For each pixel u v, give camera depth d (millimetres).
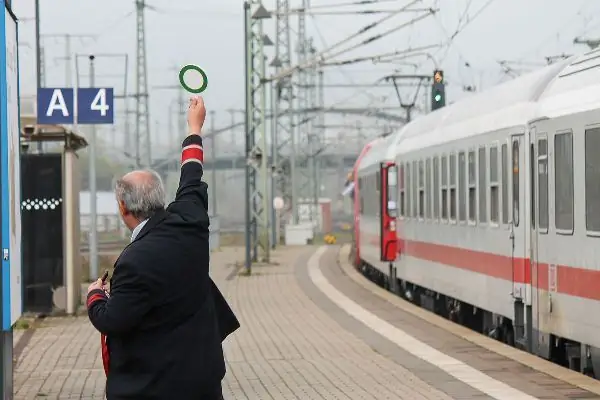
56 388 19891
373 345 25922
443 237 32719
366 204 54125
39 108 33312
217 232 91000
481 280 27609
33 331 30516
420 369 21250
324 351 25062
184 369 8562
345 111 89312
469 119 29422
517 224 23859
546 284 21453
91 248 47844
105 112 34031
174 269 8523
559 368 20422
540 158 21891
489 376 19844
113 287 8539
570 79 20984
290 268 63344
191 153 9273
